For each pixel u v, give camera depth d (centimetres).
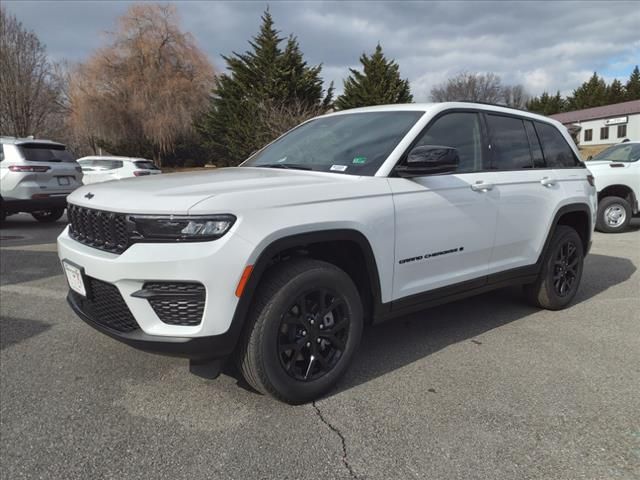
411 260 326
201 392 303
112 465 233
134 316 258
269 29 3341
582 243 486
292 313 278
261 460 236
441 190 339
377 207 302
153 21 3566
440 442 250
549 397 295
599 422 268
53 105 3900
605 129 4981
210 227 245
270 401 292
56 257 714
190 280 244
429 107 356
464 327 416
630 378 320
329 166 337
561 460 236
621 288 543
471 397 296
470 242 363
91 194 293
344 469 230
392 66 3525
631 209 953
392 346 375
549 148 454
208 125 3656
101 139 3753
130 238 254
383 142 338
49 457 239
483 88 7475
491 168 387
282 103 2847
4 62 3481
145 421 271
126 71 3588
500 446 246
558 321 432
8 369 337
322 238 277
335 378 297
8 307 473
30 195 973
